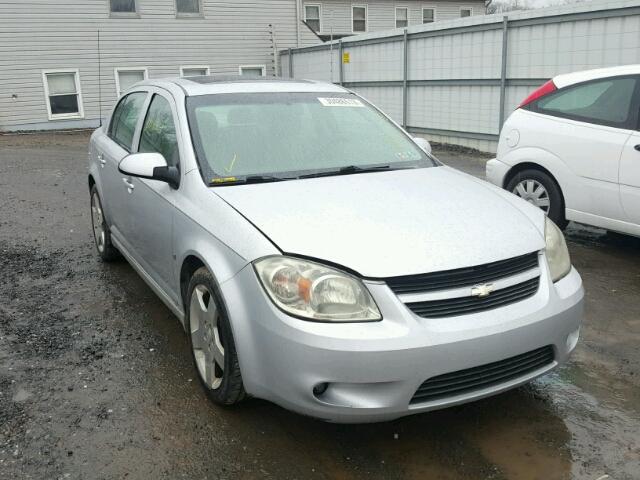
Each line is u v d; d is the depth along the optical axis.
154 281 4.17
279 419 3.14
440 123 14.73
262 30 22.19
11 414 3.19
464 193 3.42
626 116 5.44
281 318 2.64
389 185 3.45
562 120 5.95
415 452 2.88
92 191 5.74
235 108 3.96
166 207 3.64
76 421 3.13
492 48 12.84
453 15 30.17
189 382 3.51
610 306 4.58
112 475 2.72
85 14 19.64
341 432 3.03
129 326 4.27
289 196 3.23
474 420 3.13
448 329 2.62
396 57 15.80
